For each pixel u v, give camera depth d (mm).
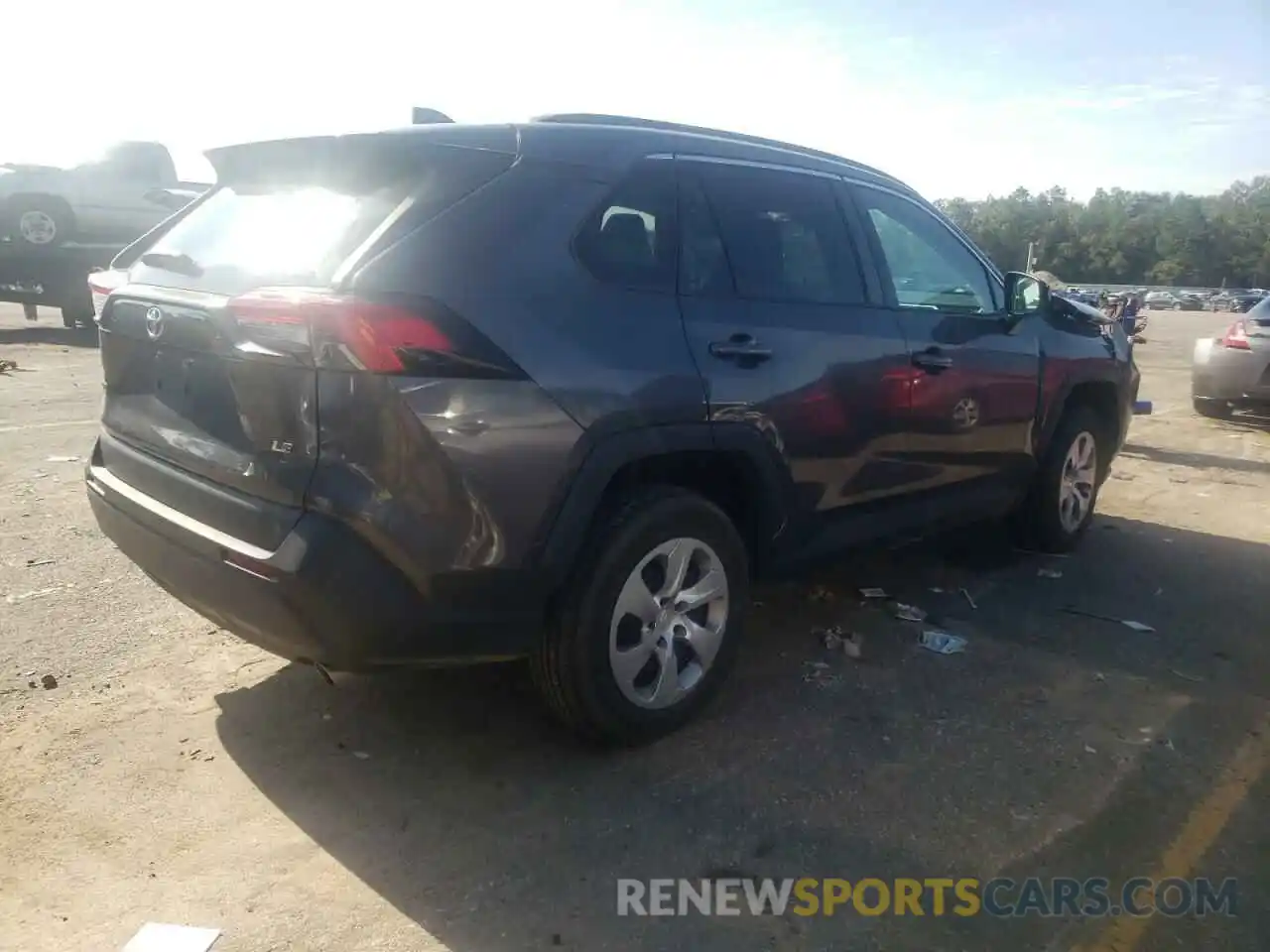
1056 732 3627
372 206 2955
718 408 3352
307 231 3014
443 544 2771
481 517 2812
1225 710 3832
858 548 4238
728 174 3705
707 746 3459
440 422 2727
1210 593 5160
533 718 3605
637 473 3320
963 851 2908
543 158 3180
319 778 3174
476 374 2785
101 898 2592
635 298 3225
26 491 6035
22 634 4070
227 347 2836
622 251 3268
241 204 3385
